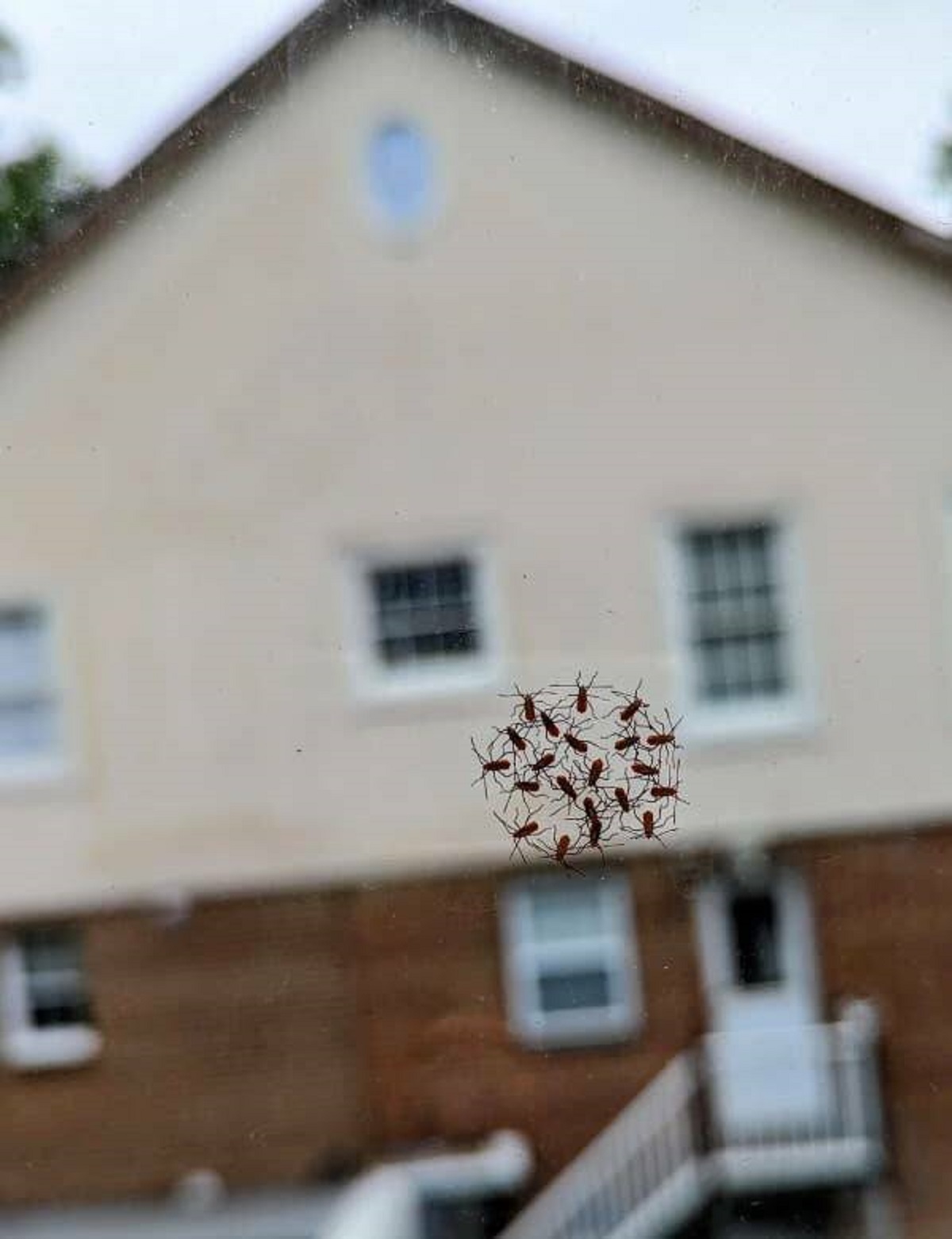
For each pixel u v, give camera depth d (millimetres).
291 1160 21547
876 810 22094
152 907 23453
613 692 21516
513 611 24797
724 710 23031
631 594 24578
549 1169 20719
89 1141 21984
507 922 20953
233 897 22906
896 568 23766
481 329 25422
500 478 25094
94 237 24109
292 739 24703
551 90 23234
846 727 22578
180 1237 20734
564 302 25016
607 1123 20656
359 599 25922
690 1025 20688
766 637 23656
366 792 23750
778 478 24188
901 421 24109
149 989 22672
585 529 24734
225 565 26109
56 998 22750
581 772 18828
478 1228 20812
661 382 24344
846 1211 20672
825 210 23109
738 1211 20812
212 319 25688
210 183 24594
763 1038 20766
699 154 23219
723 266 24172
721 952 20781
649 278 24422
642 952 20656
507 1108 20906
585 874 20422
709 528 24359
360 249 25188
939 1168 20547
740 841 21219
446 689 24359
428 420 25781
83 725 26000
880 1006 20859
